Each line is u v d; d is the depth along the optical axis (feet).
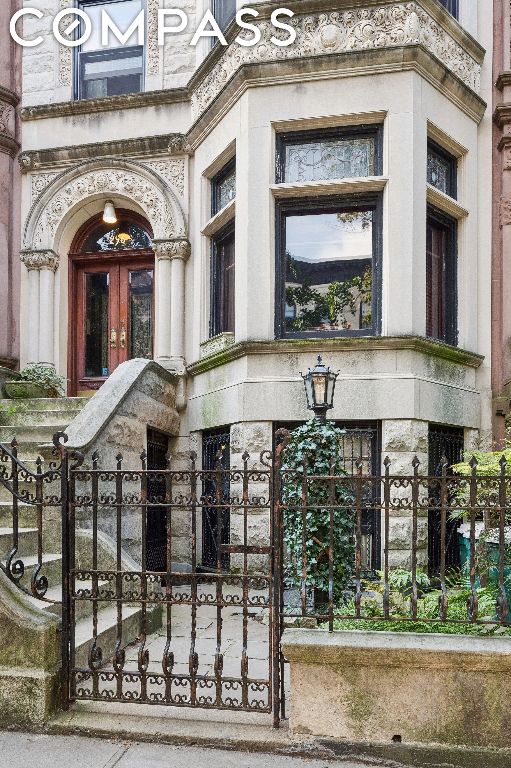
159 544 28.12
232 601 12.68
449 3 28.99
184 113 32.04
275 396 25.05
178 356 31.12
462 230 28.63
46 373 31.63
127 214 34.60
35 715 12.60
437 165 28.02
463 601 14.51
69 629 13.37
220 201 30.53
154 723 12.55
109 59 34.12
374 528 24.23
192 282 31.63
